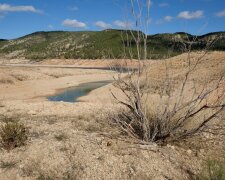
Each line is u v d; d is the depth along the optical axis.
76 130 7.61
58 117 9.99
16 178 5.28
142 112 6.78
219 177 5.11
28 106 13.26
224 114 8.12
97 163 5.70
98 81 54.91
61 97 31.66
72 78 57.25
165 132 6.70
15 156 5.92
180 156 6.11
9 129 6.40
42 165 5.63
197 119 7.57
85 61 133.00
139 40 6.66
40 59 168.12
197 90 9.34
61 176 5.34
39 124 8.49
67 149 6.17
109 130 7.63
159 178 5.36
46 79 54.31
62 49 196.25
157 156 6.04
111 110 10.95
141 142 6.55
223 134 7.12
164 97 8.91
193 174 5.53
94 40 182.75
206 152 6.32
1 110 12.23
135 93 6.95
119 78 7.06
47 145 6.33
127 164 5.71
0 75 46.50
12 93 33.53
